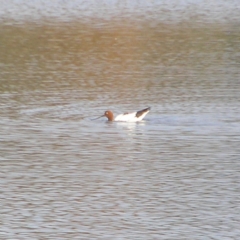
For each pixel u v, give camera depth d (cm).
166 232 3319
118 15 12369
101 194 3816
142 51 8788
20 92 6456
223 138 4881
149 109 5356
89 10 13075
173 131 5059
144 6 13688
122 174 4150
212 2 14438
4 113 5634
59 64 7969
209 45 9194
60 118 5475
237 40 9575
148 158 4453
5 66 7862
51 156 4503
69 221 3444
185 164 4334
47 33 10294
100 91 6494
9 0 14488
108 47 9119
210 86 6612
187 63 7931
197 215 3525
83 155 4519
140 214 3538
